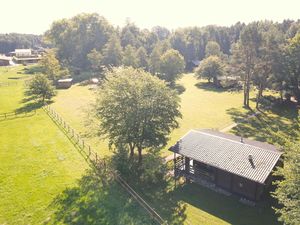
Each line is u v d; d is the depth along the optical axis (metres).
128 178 35.12
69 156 41.84
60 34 123.06
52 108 67.62
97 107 37.50
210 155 32.69
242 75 70.31
